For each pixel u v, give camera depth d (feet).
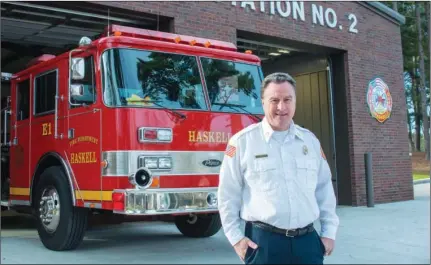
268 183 10.33
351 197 39.42
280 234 10.35
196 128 18.79
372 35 42.55
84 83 18.74
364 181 39.96
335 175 40.57
